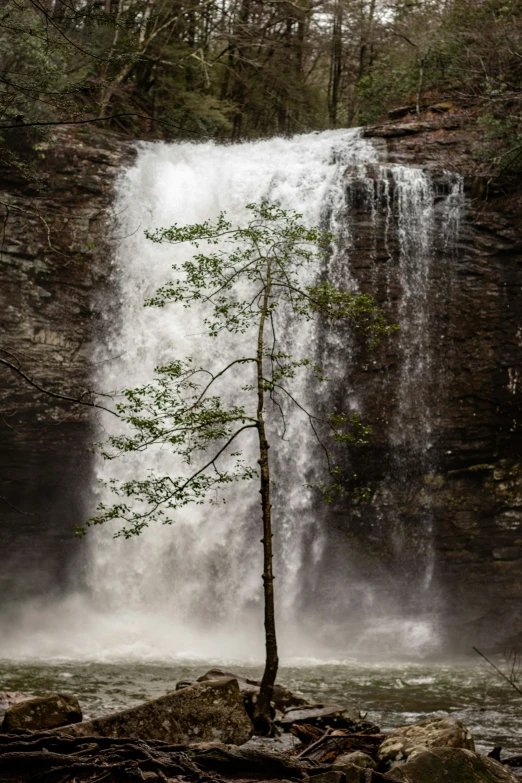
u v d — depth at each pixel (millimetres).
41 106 18188
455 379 21594
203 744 6770
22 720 7473
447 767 6078
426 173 22344
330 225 22234
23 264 20891
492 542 21562
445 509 21812
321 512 21984
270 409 22016
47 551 21719
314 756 7359
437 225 22047
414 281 21938
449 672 16016
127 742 6520
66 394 21188
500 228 21797
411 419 21641
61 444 21266
